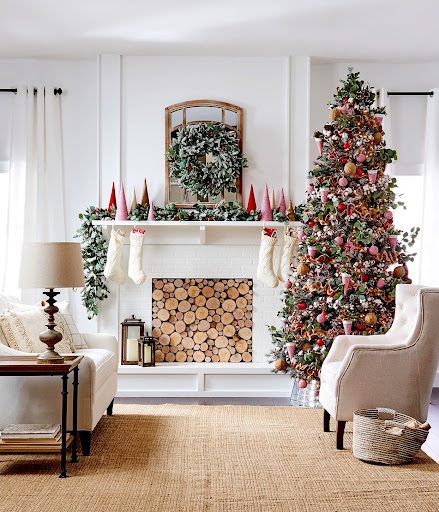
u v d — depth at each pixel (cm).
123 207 647
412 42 626
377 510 346
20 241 668
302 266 574
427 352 450
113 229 649
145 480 388
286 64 668
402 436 418
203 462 422
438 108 673
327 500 359
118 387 647
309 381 579
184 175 651
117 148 663
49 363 405
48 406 433
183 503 353
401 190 691
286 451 448
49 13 552
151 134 666
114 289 664
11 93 677
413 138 688
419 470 411
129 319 660
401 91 690
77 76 681
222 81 669
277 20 568
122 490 371
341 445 454
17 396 433
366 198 575
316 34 604
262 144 668
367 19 566
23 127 670
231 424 518
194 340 677
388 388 448
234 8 541
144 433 489
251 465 417
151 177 667
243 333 676
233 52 655
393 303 568
